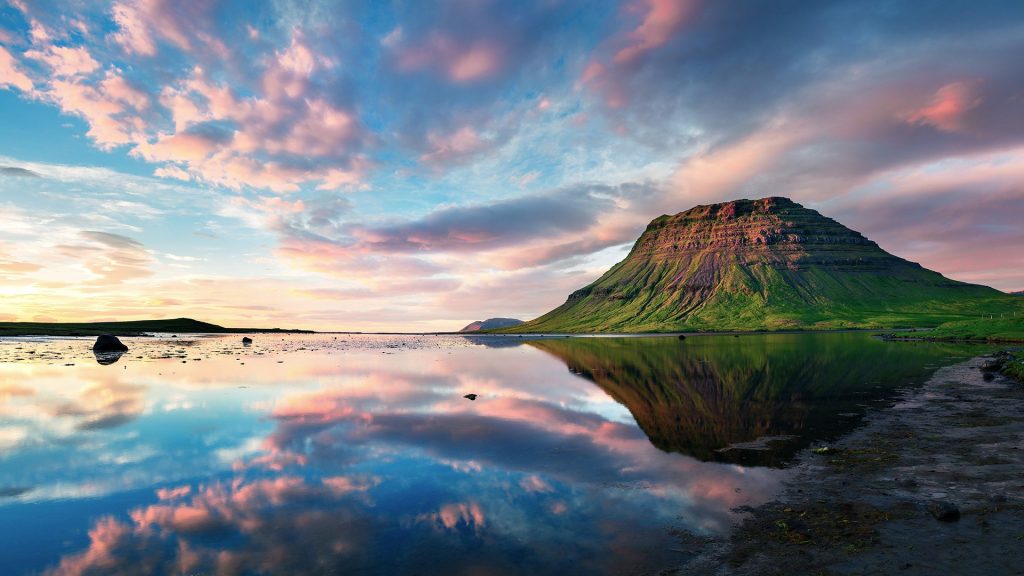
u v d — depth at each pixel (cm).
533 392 3459
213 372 4641
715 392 3381
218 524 1156
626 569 943
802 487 1398
